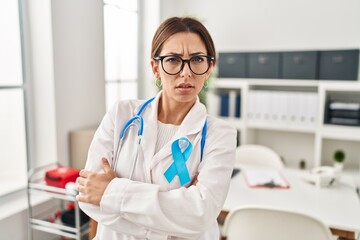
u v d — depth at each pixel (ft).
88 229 6.90
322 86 10.20
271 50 11.20
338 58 10.18
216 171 3.14
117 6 11.21
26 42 7.73
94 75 9.05
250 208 5.27
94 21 8.91
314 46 11.38
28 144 8.02
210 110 11.93
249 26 12.15
